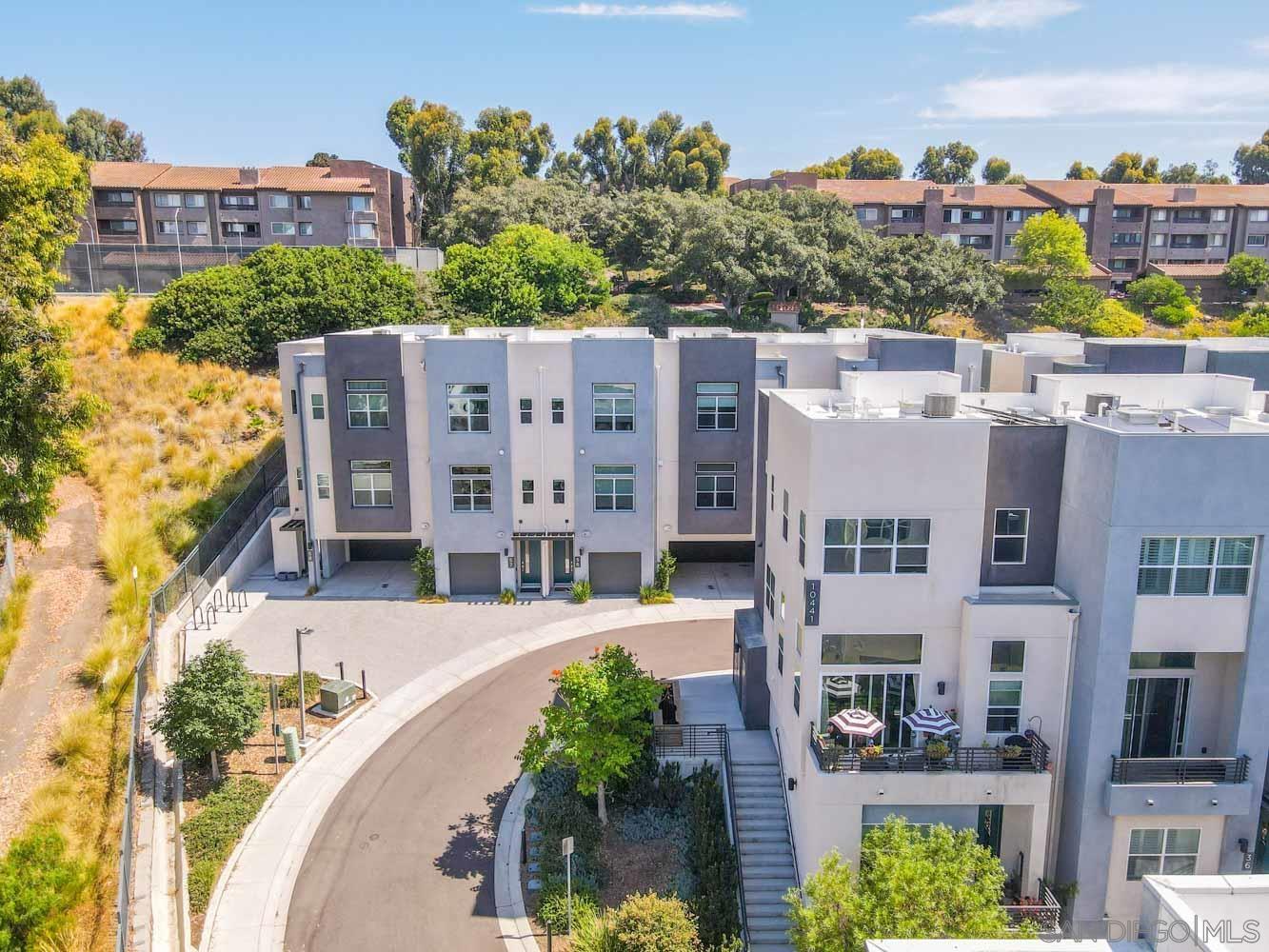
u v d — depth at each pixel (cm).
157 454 4409
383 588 3953
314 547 3891
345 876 2191
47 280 2920
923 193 9338
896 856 1728
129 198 7688
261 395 5047
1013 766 2006
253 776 2534
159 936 1859
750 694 2723
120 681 2672
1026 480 2116
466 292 6662
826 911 1678
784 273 7025
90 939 1794
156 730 2402
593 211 8675
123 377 4997
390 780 2569
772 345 3947
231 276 5741
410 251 7038
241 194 7875
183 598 3456
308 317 5669
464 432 3709
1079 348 3806
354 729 2811
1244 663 1953
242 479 4322
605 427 3712
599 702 2261
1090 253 9350
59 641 2900
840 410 2338
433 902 2116
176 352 5400
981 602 2030
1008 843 2106
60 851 1722
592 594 3919
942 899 1648
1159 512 1886
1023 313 8212
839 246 7531
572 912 2023
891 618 2091
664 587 3888
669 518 3875
